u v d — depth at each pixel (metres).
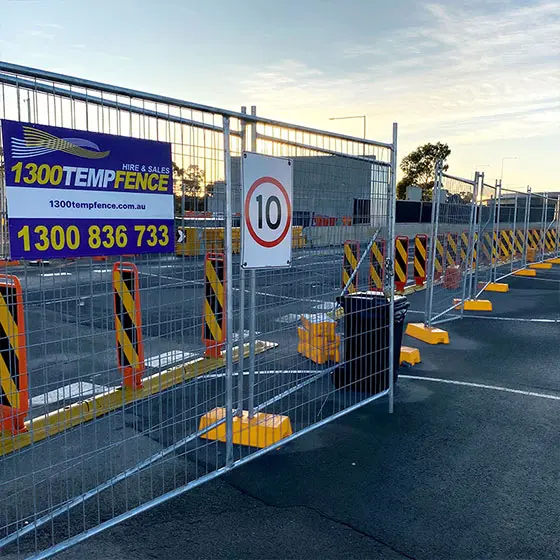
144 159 3.29
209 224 3.83
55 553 2.96
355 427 4.84
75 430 4.64
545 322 9.68
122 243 3.20
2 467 3.98
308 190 4.51
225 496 3.63
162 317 8.66
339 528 3.29
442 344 8.00
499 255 18.14
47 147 2.79
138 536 3.18
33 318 8.32
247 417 4.55
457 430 4.82
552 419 5.11
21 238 2.71
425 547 3.12
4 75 2.63
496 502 3.62
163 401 5.38
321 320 6.29
